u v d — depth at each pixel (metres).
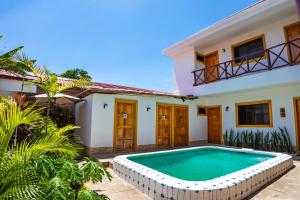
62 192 1.92
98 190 4.02
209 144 10.81
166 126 9.66
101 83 13.38
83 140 8.36
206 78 11.05
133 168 4.49
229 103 10.49
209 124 11.51
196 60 11.67
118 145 8.08
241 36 10.11
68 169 2.26
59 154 2.83
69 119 8.71
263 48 9.20
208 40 10.75
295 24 8.23
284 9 7.83
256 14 8.19
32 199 1.86
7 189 1.94
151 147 8.91
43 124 4.42
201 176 5.39
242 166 6.47
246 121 9.79
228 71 10.49
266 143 8.77
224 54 10.88
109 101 7.92
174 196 3.24
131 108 8.62
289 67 7.23
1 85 6.99
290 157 5.94
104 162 6.12
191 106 10.80
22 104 5.50
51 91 5.79
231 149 7.98
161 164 6.50
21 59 5.62
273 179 4.73
